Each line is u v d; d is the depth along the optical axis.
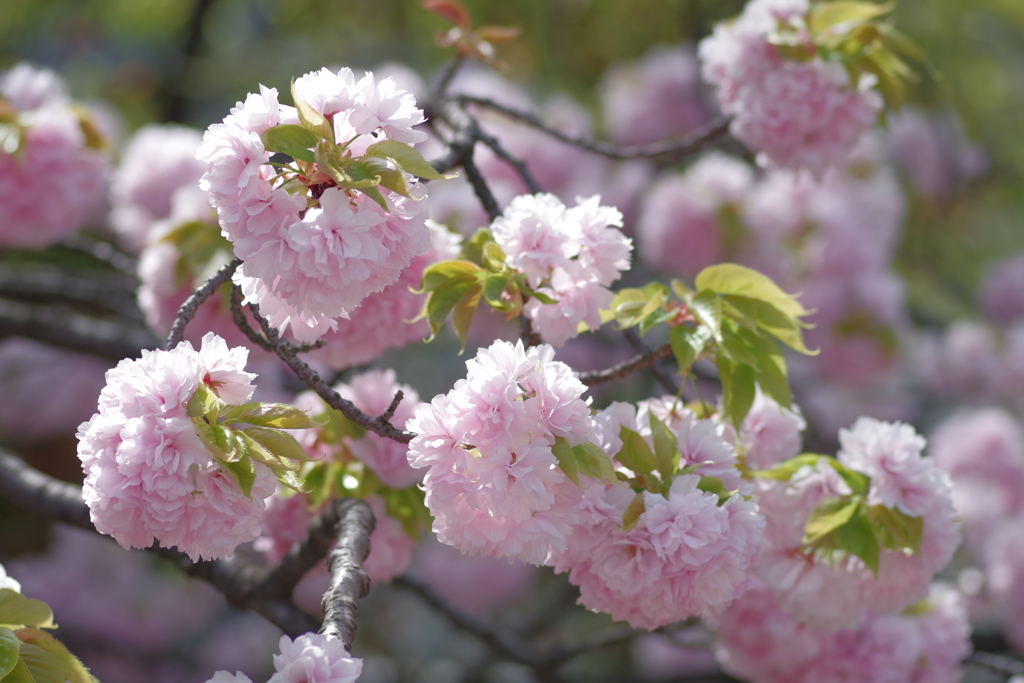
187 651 6.86
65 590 6.42
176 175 4.16
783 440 2.09
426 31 7.92
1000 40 8.34
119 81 7.56
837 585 1.94
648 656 6.42
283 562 2.20
